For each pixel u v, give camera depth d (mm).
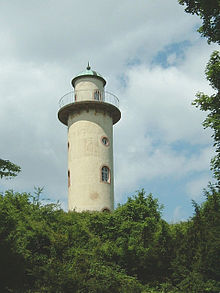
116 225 22422
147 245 19562
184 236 17312
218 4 14992
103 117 35750
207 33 15875
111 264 19219
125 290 16344
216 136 14922
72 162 34625
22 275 16438
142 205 22766
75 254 18688
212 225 15547
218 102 15320
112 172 35031
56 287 14969
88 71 37688
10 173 14945
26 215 21016
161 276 18141
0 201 20297
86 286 15508
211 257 14688
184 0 16062
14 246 17031
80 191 33219
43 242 19625
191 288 14758
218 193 16516
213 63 15867
